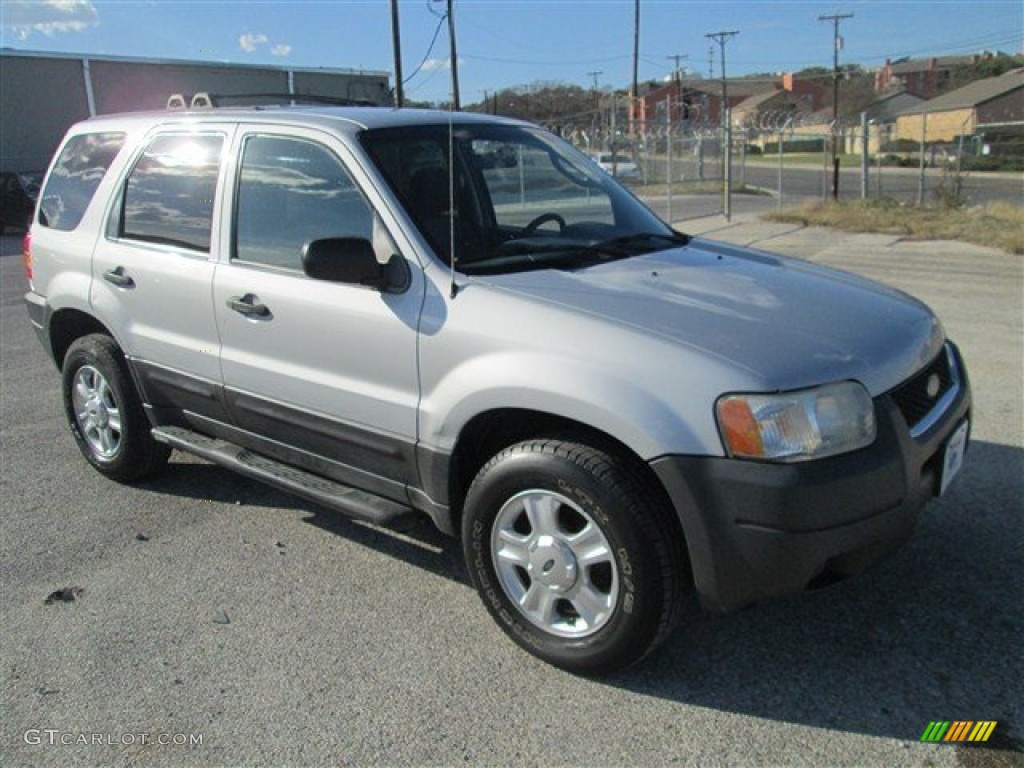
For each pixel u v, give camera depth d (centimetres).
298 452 385
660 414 268
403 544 411
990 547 383
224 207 397
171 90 3494
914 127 7262
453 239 329
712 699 292
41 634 339
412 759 268
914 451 283
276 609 354
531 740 275
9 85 3098
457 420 312
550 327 293
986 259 1246
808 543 261
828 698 290
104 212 464
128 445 469
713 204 2575
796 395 263
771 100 9256
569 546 296
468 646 326
